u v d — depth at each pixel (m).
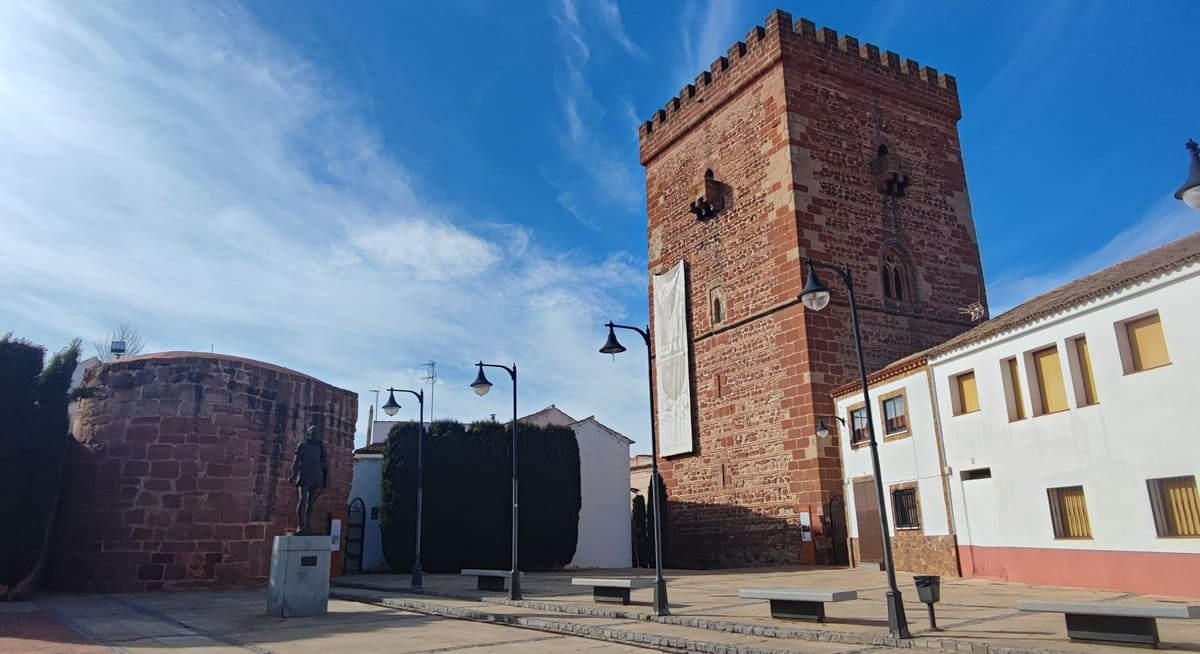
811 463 28.77
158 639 13.84
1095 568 17.12
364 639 13.61
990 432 20.34
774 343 31.36
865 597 17.73
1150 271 15.88
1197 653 10.11
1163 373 15.88
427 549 33.44
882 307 31.98
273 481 27.81
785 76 32.56
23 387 23.36
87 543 24.98
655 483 16.69
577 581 18.66
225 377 26.98
